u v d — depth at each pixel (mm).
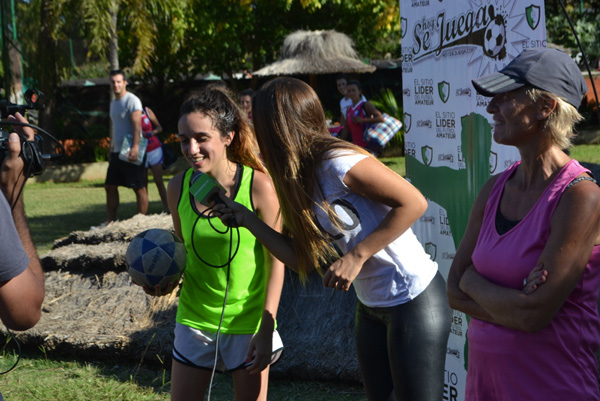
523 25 3129
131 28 15289
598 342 2178
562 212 2064
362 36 21500
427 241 3965
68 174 18562
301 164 2676
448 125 3703
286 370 4672
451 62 3639
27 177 2248
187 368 3102
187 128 2980
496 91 2145
